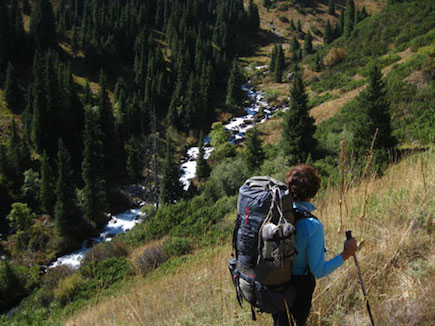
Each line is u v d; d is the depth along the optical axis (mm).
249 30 124188
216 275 4672
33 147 57562
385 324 2607
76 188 49094
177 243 16516
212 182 37250
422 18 61938
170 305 4641
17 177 50219
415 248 3303
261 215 2193
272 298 2225
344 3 151250
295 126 37031
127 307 5414
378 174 6078
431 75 36688
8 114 62219
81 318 7141
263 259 2156
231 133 62406
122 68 87312
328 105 54656
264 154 42688
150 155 55094
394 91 37062
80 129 60812
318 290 3139
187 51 89625
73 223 40531
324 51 77312
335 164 27141
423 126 25391
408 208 3918
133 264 17344
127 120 65312
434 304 2557
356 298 3006
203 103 68312
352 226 4121
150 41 90938
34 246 38750
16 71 73125
